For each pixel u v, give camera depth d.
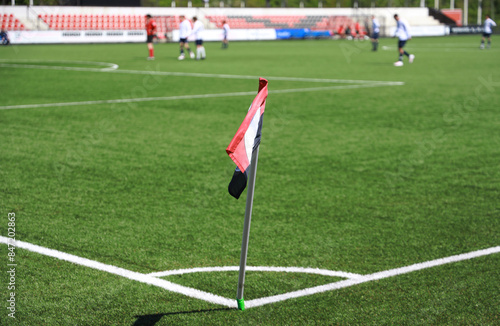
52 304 3.35
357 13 50.44
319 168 6.69
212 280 3.71
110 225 4.74
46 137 8.29
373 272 3.85
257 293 3.53
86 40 38.50
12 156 7.12
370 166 6.78
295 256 4.12
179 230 4.64
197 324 3.15
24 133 8.57
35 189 5.75
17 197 5.48
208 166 6.74
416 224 4.82
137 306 3.35
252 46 35.91
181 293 3.52
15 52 29.12
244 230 3.05
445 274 3.81
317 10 49.25
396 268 3.91
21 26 38.53
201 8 44.81
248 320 3.20
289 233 4.60
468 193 5.73
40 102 11.86
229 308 3.33
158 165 6.76
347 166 6.79
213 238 4.47
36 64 21.88
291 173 6.46
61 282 3.65
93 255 4.10
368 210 5.20
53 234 4.50
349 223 4.84
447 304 3.39
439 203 5.41
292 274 3.81
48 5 39.78
